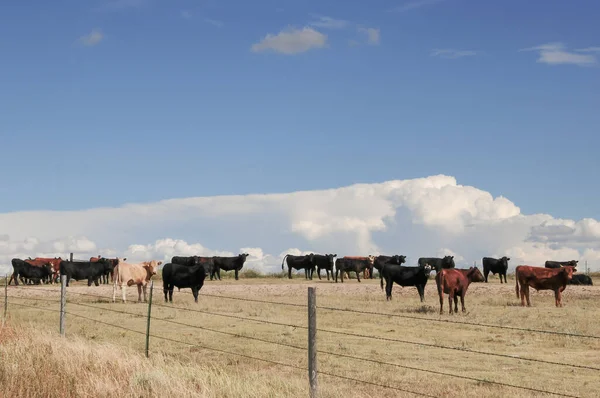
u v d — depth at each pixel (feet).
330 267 176.14
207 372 40.50
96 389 34.88
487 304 98.17
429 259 177.06
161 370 39.42
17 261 154.20
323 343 59.16
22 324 61.87
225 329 67.36
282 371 47.44
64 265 136.56
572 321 74.49
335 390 38.63
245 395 35.24
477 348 56.39
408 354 53.88
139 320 75.20
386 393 40.83
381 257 184.03
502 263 159.84
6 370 37.68
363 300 104.88
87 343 51.34
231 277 190.70
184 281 99.09
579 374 46.68
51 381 36.19
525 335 63.36
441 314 83.10
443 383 43.34
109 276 174.29
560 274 93.86
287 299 105.70
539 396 39.91
